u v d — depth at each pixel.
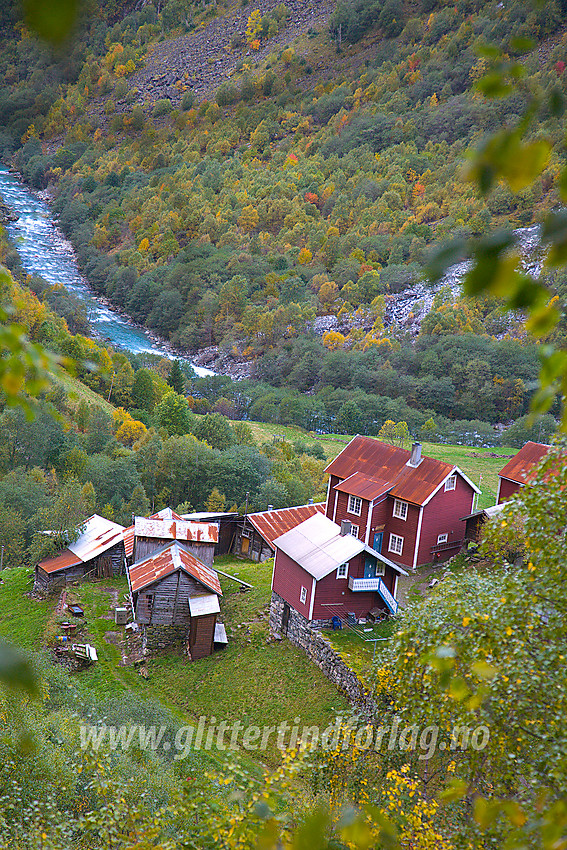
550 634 11.62
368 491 40.19
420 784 14.72
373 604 34.06
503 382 140.88
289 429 121.50
